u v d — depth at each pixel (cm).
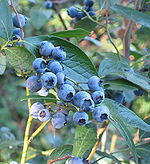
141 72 44
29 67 27
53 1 59
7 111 82
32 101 32
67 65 28
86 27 45
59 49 27
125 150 36
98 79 27
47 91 27
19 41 27
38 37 28
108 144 52
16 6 38
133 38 55
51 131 37
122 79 37
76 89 28
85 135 31
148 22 40
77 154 31
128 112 29
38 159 44
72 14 45
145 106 43
